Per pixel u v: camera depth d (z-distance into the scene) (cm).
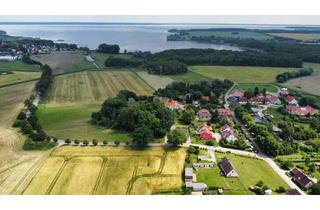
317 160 8444
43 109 12588
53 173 7400
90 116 11894
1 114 11744
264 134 9538
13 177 7219
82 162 7950
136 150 8756
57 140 9450
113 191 6706
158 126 9738
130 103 11819
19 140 9362
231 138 9556
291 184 7262
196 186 6850
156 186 6938
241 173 7669
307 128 10588
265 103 13800
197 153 8650
